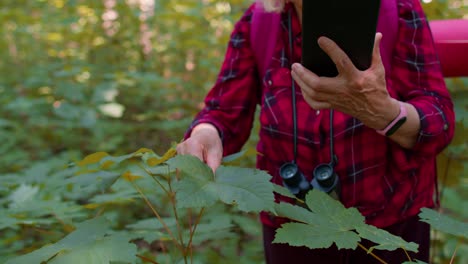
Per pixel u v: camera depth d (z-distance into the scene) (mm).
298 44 1426
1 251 1903
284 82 1447
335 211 1057
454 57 1583
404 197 1423
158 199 2461
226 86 1567
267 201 945
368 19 1023
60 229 1889
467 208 2482
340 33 1047
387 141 1394
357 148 1378
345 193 1401
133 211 2760
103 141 3746
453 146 2006
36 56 5105
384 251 1489
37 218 1646
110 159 1119
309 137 1407
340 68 1094
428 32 1374
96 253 965
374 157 1382
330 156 1394
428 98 1326
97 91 3627
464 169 2422
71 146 3850
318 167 1365
